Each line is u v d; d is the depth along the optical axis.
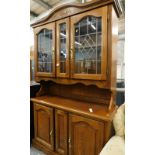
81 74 1.54
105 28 1.35
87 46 1.55
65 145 1.59
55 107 1.65
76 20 1.54
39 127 1.89
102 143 1.29
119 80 3.29
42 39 1.98
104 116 1.29
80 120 1.44
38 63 2.03
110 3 1.31
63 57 1.74
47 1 2.58
